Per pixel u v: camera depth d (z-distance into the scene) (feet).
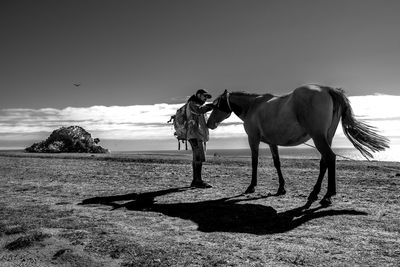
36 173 50.65
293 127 25.11
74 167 60.03
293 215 21.48
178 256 14.65
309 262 13.65
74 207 25.84
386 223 19.02
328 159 23.52
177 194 30.83
